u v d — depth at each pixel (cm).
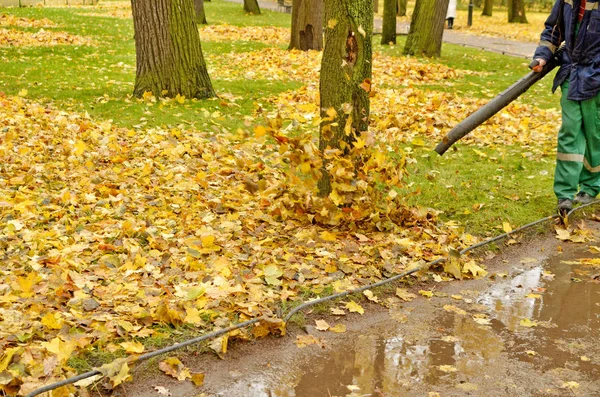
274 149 766
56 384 297
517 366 338
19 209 535
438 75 1337
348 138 518
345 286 418
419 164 709
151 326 362
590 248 504
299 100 1045
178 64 1002
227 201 579
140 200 582
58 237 488
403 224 525
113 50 1591
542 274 460
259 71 1338
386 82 1240
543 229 535
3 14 2230
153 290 400
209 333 352
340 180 498
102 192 593
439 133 852
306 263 449
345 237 502
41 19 2177
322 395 311
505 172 690
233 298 390
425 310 404
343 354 350
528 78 543
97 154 707
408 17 3491
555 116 981
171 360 326
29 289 387
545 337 370
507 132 871
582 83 520
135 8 997
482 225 536
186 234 505
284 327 365
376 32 2273
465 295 427
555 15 532
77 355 326
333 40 505
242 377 326
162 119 883
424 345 361
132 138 788
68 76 1212
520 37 2569
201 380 318
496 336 371
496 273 460
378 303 411
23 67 1281
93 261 451
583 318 393
